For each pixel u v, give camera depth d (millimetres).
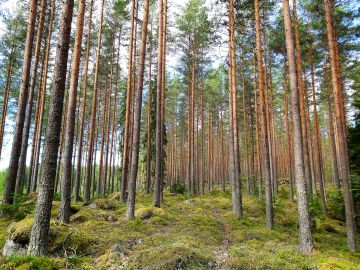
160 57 17953
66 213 11758
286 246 10492
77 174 20594
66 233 8477
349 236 11938
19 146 13625
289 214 19406
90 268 6754
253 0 17078
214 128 51875
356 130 18203
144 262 6973
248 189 30312
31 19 14336
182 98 40344
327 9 15023
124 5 21109
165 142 27484
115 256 7508
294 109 10859
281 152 49375
